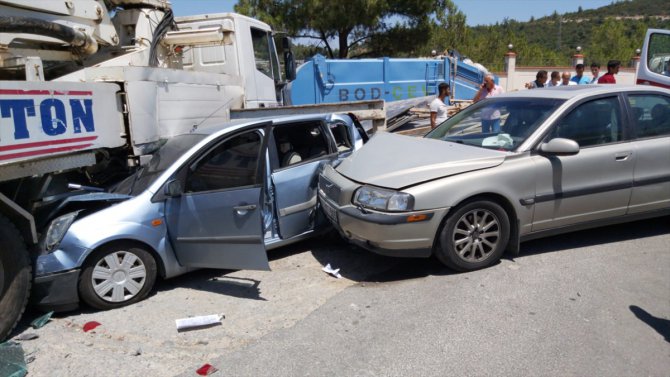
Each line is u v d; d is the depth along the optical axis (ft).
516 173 14.97
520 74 84.23
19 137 13.11
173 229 14.88
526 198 15.17
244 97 26.20
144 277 14.42
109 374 10.83
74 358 11.50
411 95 44.27
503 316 12.57
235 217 14.48
